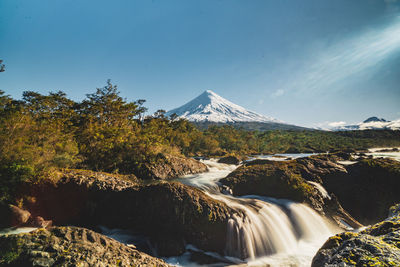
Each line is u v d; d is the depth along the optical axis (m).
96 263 5.27
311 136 128.12
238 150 79.62
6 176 11.05
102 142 21.61
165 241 9.00
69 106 31.27
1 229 9.81
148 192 10.43
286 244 9.30
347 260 2.61
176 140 49.25
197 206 9.55
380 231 3.51
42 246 5.37
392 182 12.45
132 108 35.12
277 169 13.95
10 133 13.84
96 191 11.83
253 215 9.88
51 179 12.09
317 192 12.64
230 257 8.67
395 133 141.12
